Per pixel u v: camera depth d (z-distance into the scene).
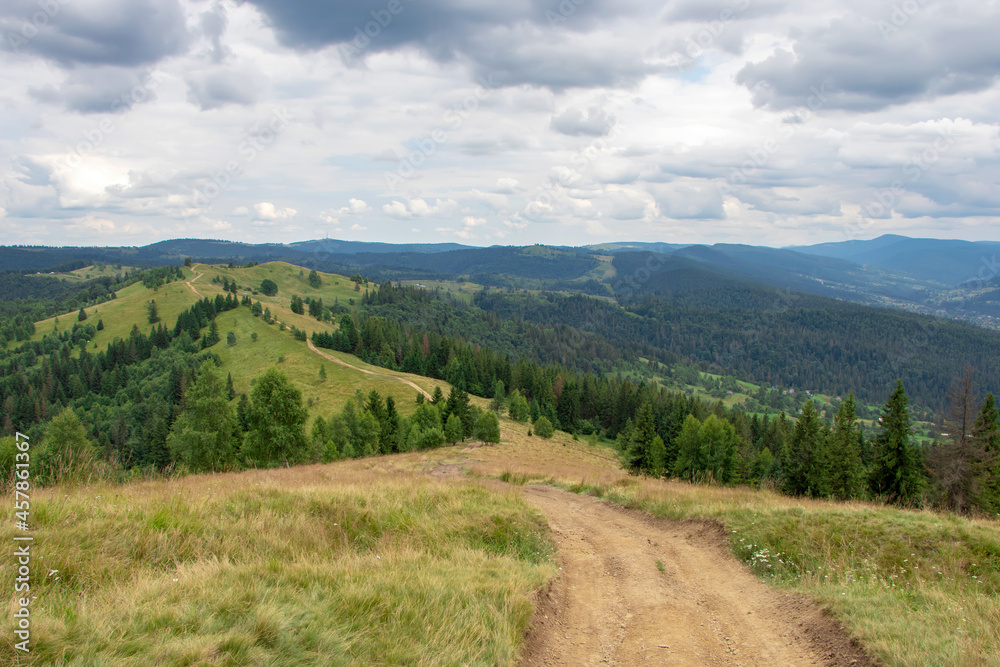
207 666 4.11
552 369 131.25
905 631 6.16
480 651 5.47
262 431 35.34
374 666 4.78
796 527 10.97
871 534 10.35
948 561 9.26
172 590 5.46
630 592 8.81
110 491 9.22
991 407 28.92
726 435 47.91
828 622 6.98
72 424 37.59
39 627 4.22
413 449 57.06
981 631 6.12
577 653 6.50
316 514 9.42
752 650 6.65
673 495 16.14
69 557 5.99
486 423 64.19
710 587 9.15
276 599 5.58
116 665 3.91
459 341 150.00
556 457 65.06
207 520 8.08
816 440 39.94
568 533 12.89
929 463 30.69
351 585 6.32
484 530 10.65
